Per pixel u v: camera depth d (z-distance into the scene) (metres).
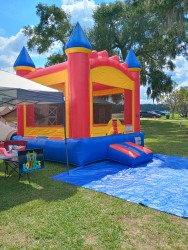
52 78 7.88
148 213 3.71
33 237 2.99
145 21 21.88
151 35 22.20
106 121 11.67
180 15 14.70
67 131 7.24
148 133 17.53
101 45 22.81
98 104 12.08
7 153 5.61
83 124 6.95
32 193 4.62
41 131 8.39
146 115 44.31
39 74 8.33
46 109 8.94
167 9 14.80
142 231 3.14
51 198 4.35
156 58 24.14
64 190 4.82
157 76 24.22
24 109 9.15
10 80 5.54
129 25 22.67
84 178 5.67
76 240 2.91
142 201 4.12
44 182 5.39
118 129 8.80
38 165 5.43
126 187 4.97
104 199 4.31
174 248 2.75
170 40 20.77
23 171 5.12
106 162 7.36
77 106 6.92
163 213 3.71
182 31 16.14
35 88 5.42
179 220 3.48
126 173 6.16
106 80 8.09
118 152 7.25
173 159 7.95
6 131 12.54
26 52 9.30
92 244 2.82
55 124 8.73
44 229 3.18
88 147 6.87
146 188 4.89
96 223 3.36
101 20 22.98
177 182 5.31
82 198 4.35
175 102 44.69
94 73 7.54
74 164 6.92
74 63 6.91
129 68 9.47
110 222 3.39
